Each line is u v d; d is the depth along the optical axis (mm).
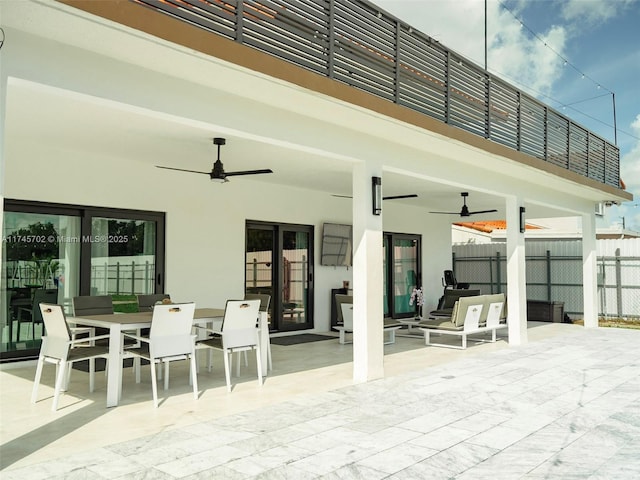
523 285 9336
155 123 5730
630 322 13844
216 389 5773
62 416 4676
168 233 8508
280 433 4234
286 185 10281
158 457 3680
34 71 3449
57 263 7461
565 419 4676
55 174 7199
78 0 3061
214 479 3312
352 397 5406
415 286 14227
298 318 10883
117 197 7848
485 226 20516
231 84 4422
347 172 8695
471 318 9062
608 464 3609
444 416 4746
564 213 13547
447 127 6270
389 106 5418
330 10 5285
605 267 14383
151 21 3424
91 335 6160
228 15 4332
